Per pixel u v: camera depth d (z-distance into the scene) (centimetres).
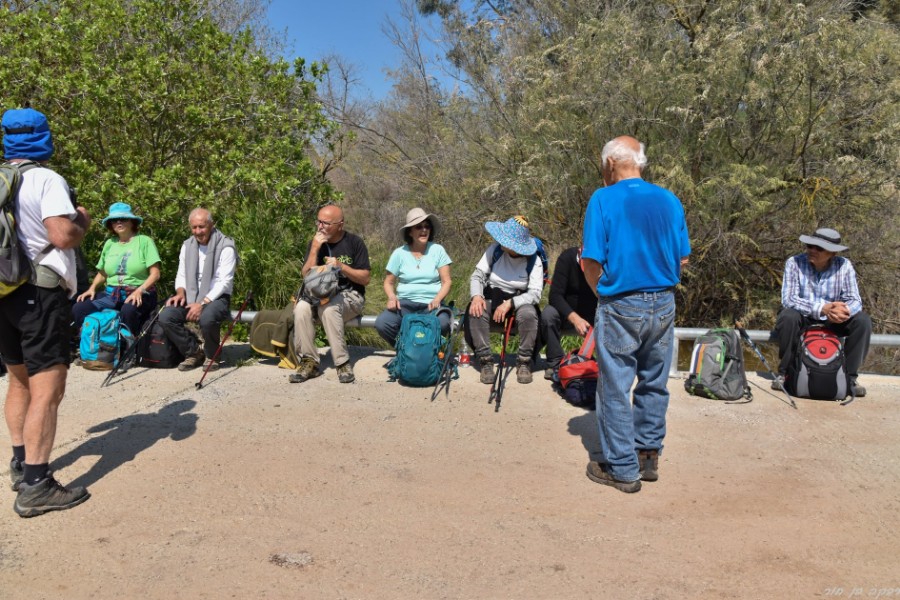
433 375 529
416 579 283
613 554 303
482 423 461
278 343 579
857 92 866
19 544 306
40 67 725
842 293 513
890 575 288
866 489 367
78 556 298
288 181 743
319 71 834
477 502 350
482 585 279
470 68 1273
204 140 805
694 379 519
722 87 888
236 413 473
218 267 583
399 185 1420
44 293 322
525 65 1048
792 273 527
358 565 293
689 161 924
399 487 365
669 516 337
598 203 355
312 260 557
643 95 923
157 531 319
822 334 506
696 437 439
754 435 443
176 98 749
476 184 1153
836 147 898
